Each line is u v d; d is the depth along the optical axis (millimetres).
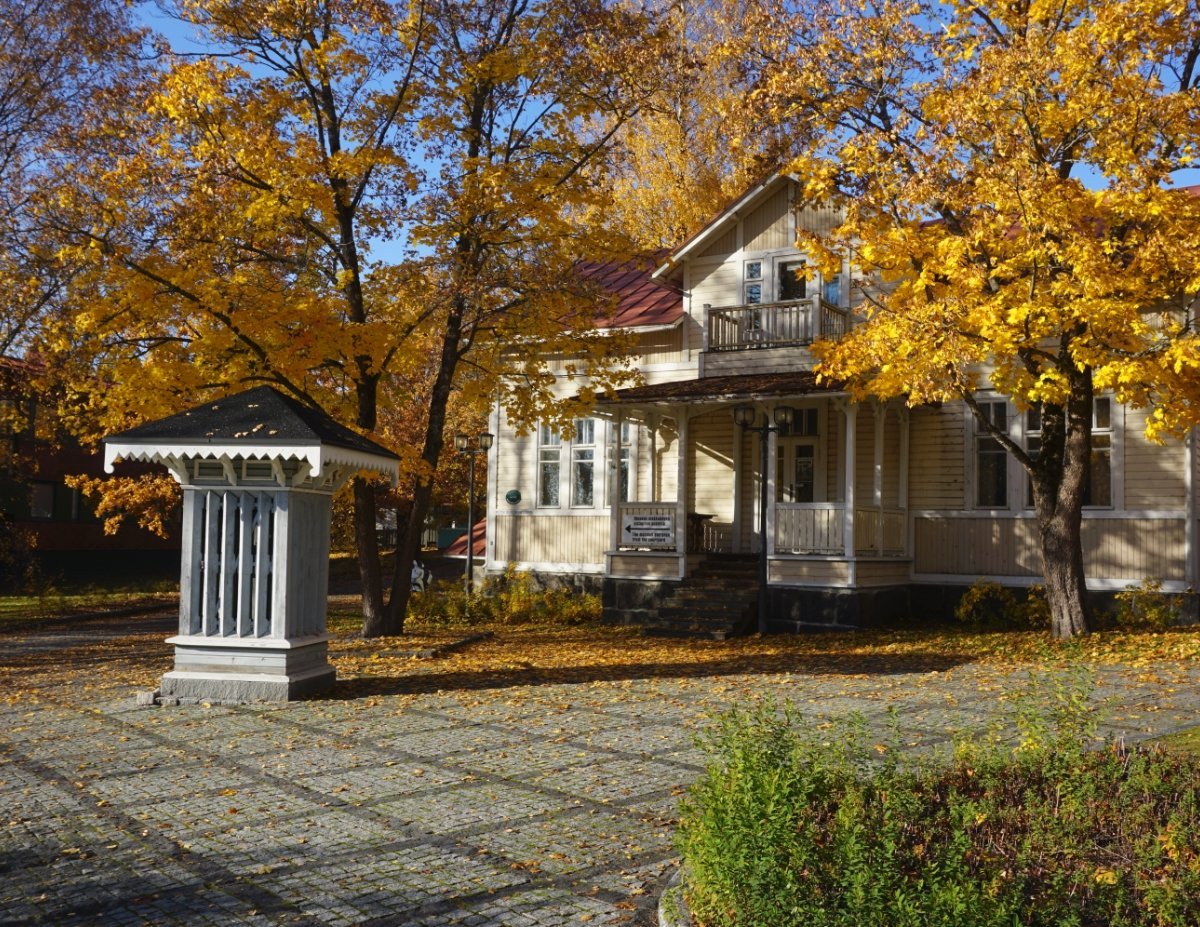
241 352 17016
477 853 6445
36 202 18516
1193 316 17984
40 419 23641
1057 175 13953
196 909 5586
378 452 13227
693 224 34219
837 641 18031
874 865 4465
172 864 6312
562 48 17984
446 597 24078
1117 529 18953
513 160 18500
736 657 16031
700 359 23078
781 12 16984
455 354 19359
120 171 16688
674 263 24109
